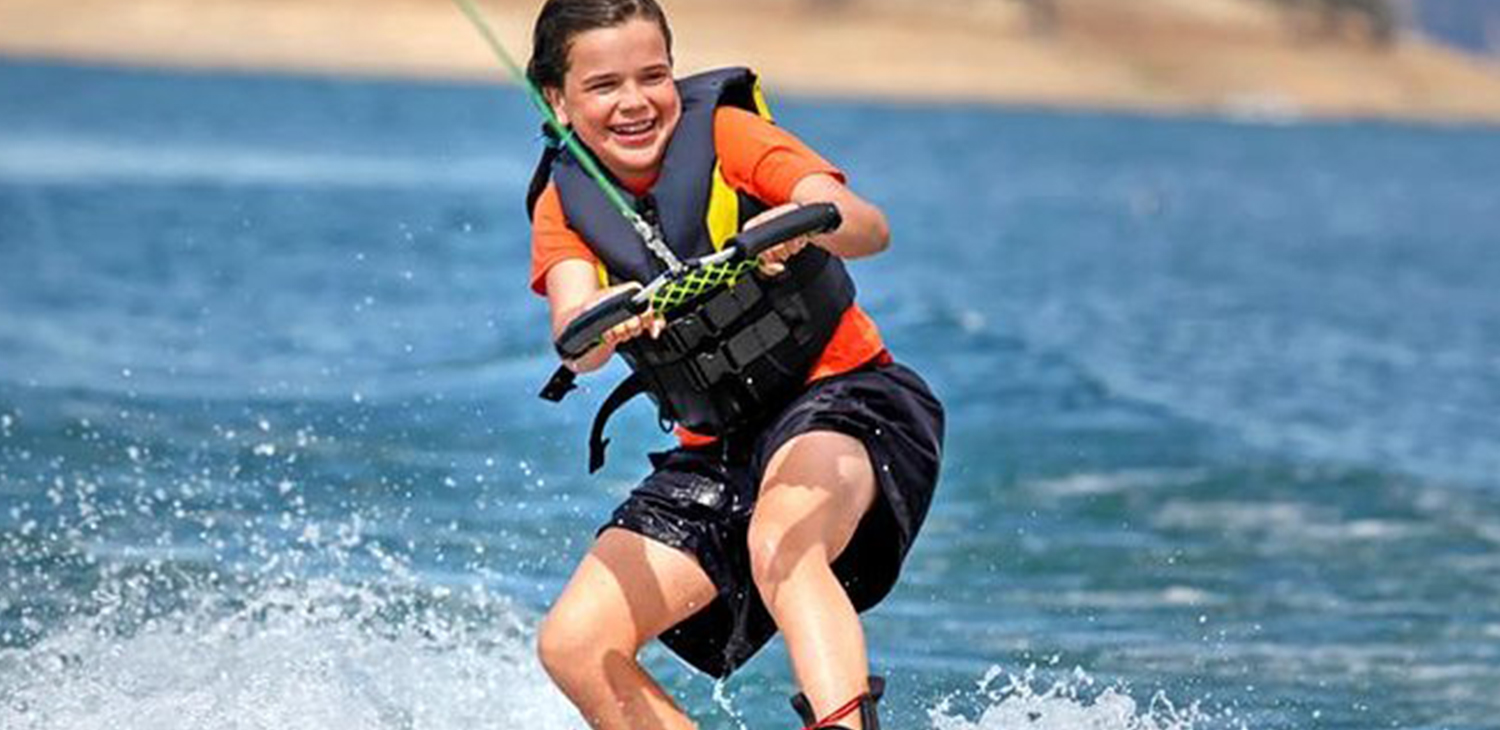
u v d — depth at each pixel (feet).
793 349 41.24
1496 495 84.53
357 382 106.11
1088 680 56.59
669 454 43.57
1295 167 523.29
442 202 255.50
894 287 161.27
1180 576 69.51
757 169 40.50
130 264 164.96
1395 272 205.57
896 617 63.05
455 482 80.02
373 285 154.40
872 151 484.33
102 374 106.42
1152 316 152.66
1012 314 147.13
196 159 328.08
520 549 69.51
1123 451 92.17
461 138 445.37
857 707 38.04
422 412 96.17
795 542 39.50
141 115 472.03
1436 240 262.26
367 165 335.88
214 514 73.05
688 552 41.32
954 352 121.08
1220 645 60.80
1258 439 95.81
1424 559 72.90
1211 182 417.90
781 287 40.96
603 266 41.34
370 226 214.69
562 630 40.60
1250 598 66.49
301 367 110.83
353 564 66.18
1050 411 102.01
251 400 98.94
